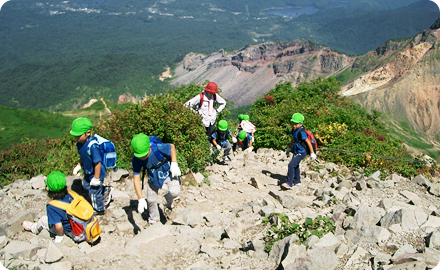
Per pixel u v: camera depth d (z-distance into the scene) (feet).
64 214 14.25
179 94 38.83
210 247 13.78
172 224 16.97
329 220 15.49
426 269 10.69
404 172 30.63
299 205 19.08
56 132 282.97
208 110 28.02
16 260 13.15
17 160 35.42
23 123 283.38
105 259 13.39
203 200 20.39
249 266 12.34
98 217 17.63
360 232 13.82
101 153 16.78
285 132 39.29
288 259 11.81
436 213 16.85
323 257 11.43
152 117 23.52
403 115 506.48
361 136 39.06
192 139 25.09
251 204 19.15
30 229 16.28
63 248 13.88
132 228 16.47
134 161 15.64
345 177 27.73
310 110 44.70
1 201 20.16
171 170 15.80
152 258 13.44
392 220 14.44
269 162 32.68
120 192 20.29
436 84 533.96
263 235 14.61
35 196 20.76
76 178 21.27
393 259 11.79
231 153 34.73
